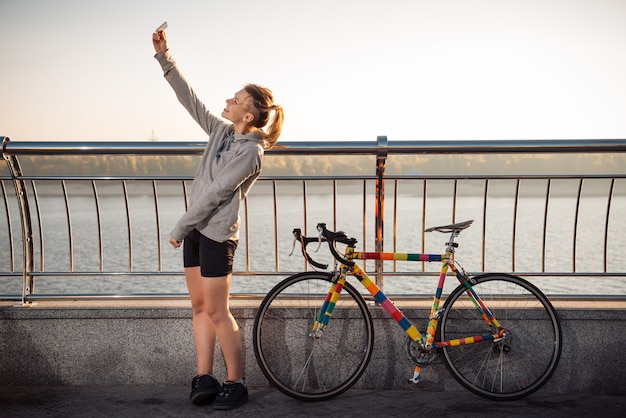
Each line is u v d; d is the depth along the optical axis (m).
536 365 3.21
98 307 3.26
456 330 3.22
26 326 3.26
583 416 2.87
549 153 3.23
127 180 3.42
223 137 3.01
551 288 11.58
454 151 3.22
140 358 3.27
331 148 3.21
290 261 13.82
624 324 3.18
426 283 11.41
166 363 3.27
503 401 3.08
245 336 3.26
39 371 3.28
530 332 3.21
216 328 2.96
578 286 11.74
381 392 3.20
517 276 3.19
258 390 3.22
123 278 14.61
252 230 18.06
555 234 20.48
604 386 3.21
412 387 3.25
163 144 3.25
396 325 3.22
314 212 22.16
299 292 3.27
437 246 16.64
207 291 2.89
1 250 17.38
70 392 3.18
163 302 3.40
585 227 22.52
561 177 3.34
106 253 17.03
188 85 3.13
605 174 3.33
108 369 3.28
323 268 3.09
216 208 2.84
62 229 22.08
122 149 3.24
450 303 3.16
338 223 19.39
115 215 27.84
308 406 2.98
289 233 17.39
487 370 3.23
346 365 3.23
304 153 3.22
